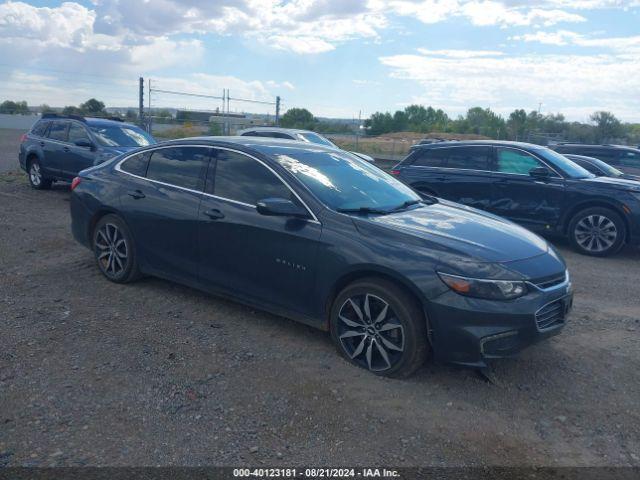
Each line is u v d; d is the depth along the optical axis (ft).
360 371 14.37
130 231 19.27
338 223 14.90
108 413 12.07
